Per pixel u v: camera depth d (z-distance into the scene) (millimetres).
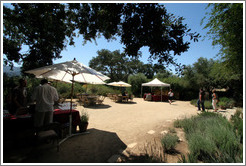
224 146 2744
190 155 2488
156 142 3496
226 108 10094
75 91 15766
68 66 3385
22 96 3736
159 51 2998
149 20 2775
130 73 41656
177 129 4590
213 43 5891
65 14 5141
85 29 4785
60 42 6078
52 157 2633
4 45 5438
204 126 4160
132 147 3186
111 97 14453
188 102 15172
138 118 6465
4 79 6711
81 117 4449
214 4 5078
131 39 3104
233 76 11375
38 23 5219
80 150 2986
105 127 4820
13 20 5148
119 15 3189
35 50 6109
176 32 2768
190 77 18391
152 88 20516
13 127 2980
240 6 4094
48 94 3266
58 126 2840
